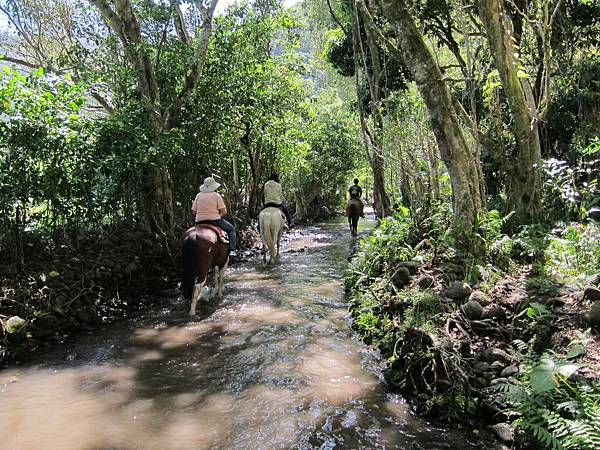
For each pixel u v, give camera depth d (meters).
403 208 8.80
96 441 4.10
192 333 6.95
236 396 4.91
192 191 13.09
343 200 33.75
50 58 15.41
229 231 8.97
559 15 10.97
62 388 5.18
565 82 11.91
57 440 4.12
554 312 4.75
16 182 7.36
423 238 7.88
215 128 13.32
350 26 15.67
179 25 13.45
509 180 8.51
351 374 5.37
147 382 5.30
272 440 4.07
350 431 4.18
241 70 13.44
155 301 8.72
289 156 18.25
